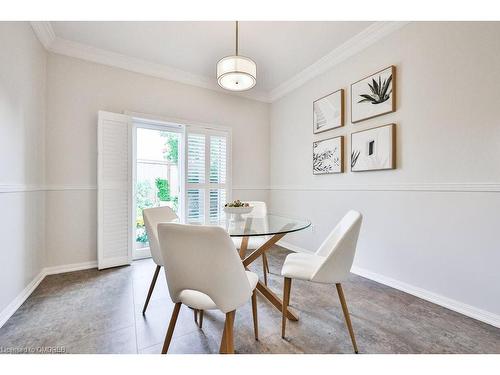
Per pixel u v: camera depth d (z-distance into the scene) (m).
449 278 1.85
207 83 3.48
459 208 1.80
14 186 1.80
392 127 2.21
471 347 1.38
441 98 1.90
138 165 3.29
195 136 3.41
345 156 2.75
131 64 2.94
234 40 2.55
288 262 1.65
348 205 2.71
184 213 3.34
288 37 2.50
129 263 2.87
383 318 1.68
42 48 2.41
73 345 1.39
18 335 1.48
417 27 2.05
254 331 1.48
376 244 2.40
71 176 2.64
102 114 2.68
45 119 2.49
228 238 1.02
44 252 2.47
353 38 2.50
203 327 1.58
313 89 3.21
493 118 1.63
